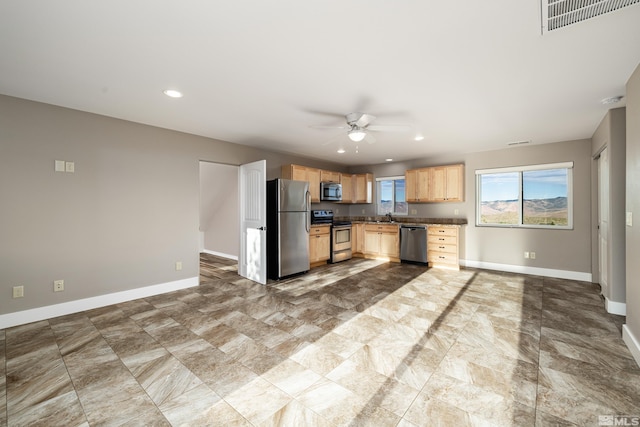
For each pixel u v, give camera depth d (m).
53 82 2.46
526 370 2.01
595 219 4.24
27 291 2.86
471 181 5.45
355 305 3.34
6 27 1.68
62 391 1.79
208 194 6.81
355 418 1.56
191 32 1.75
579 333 2.59
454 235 5.15
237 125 3.73
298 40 1.84
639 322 2.13
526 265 4.90
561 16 1.58
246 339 2.49
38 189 2.91
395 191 6.72
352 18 1.61
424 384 1.86
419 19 1.62
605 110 3.11
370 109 3.11
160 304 3.41
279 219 4.50
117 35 1.78
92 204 3.26
